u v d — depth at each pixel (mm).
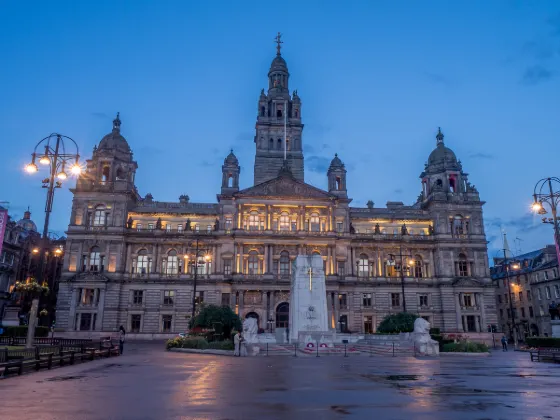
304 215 95750
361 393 18375
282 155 114562
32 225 115188
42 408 14867
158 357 41094
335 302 90312
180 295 90188
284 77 124125
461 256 98438
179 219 98500
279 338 60875
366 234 98688
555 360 36531
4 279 96625
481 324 93750
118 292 88312
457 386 20703
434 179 106000
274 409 14781
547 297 98750
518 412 14320
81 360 34844
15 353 26844
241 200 95188
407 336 52812
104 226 91250
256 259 93125
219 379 23344
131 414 13906
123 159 98562
